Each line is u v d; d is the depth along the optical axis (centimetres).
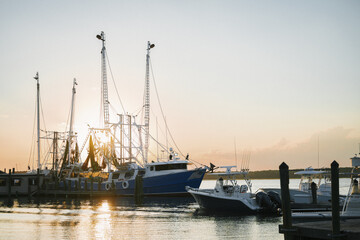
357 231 1594
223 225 3294
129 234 2928
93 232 3012
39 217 4000
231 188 4094
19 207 5322
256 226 3216
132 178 6994
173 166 6806
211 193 4134
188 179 6500
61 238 2772
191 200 6138
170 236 2841
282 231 1759
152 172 6819
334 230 1611
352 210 2397
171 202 5819
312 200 3616
